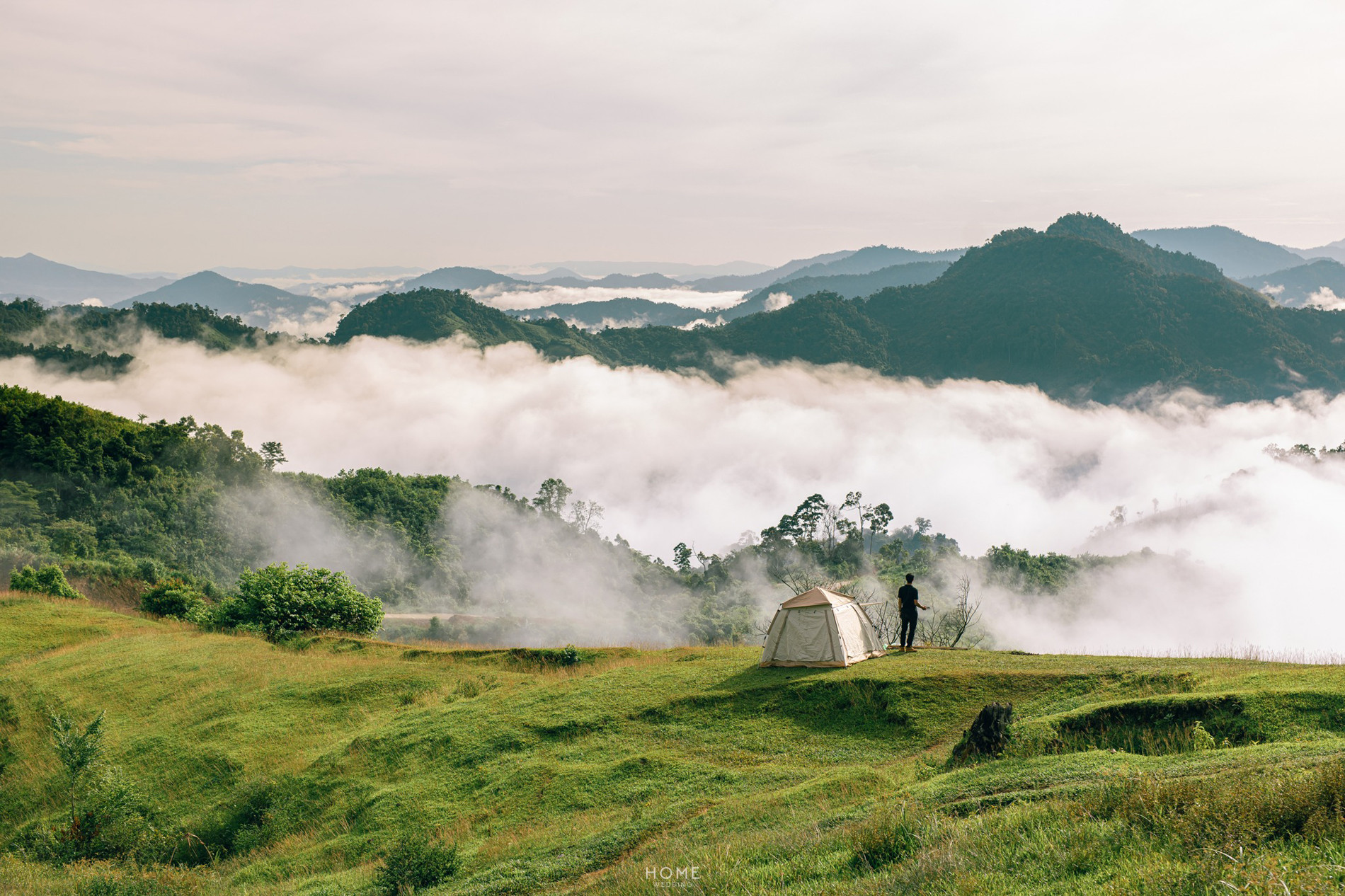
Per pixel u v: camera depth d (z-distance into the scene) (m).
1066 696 19.88
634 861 14.66
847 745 20.06
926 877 9.80
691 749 21.33
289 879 19.39
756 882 11.45
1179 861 8.49
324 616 43.28
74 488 115.81
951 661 23.75
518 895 14.94
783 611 25.72
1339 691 15.33
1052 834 10.14
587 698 25.98
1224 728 15.41
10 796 27.00
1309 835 8.32
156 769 26.88
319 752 26.50
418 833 19.67
